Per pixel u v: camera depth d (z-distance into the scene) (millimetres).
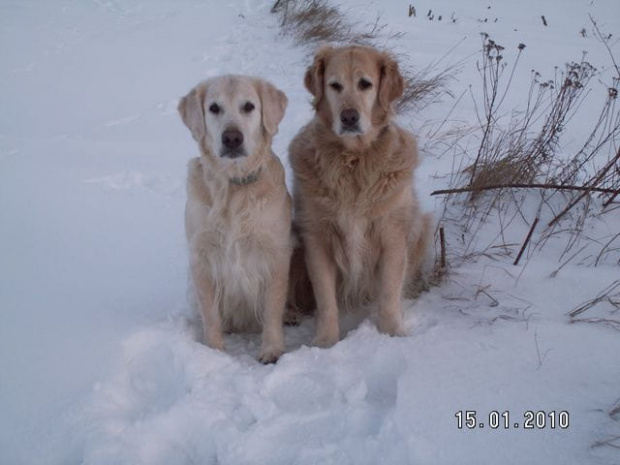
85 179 2529
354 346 1604
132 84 3842
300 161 1756
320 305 1756
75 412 1396
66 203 2342
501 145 2494
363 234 1740
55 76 4047
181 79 3910
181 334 1660
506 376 1469
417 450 1273
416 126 2920
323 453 1296
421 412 1365
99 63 4344
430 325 1744
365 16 5527
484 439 1303
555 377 1466
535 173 2236
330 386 1482
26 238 2119
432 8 6594
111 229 2178
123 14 6215
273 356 1664
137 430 1364
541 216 2137
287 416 1393
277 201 1652
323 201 1712
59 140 2910
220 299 1753
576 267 1894
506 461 1259
